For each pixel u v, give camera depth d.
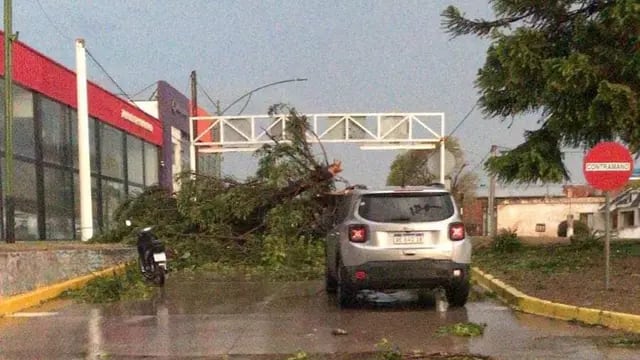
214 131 34.03
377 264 10.09
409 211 10.32
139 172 34.06
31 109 21.80
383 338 8.34
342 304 10.85
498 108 18.45
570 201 68.19
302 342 8.23
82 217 20.33
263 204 19.59
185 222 19.86
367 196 10.53
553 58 15.98
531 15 17.53
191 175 20.25
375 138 27.64
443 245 10.18
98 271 15.52
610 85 14.96
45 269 12.81
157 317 10.39
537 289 11.15
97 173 27.80
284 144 20.22
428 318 9.78
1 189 19.39
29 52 21.47
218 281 15.80
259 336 8.66
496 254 18.58
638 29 15.07
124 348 8.07
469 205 62.00
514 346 7.73
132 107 32.59
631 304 9.30
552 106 16.56
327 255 12.76
